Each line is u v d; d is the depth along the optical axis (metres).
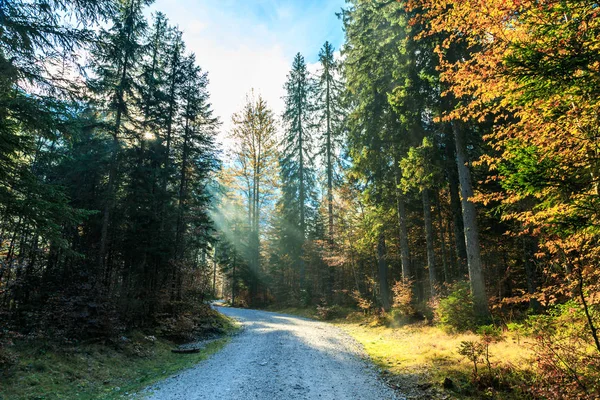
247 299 40.91
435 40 13.66
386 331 16.19
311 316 27.36
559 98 4.64
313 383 7.76
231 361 10.58
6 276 10.47
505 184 4.77
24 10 7.66
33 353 9.52
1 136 7.80
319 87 33.72
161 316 16.98
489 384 6.54
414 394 6.80
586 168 4.37
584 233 4.55
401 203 19.62
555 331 6.15
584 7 4.14
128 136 16.97
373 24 18.95
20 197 8.77
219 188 33.97
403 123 16.22
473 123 13.40
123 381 9.36
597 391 4.48
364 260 29.61
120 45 14.84
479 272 12.88
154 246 17.45
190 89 21.55
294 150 37.25
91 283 13.68
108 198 15.43
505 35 5.03
